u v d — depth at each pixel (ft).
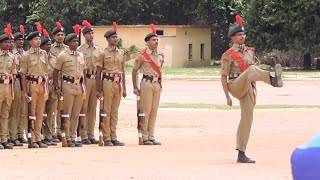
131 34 205.67
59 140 59.16
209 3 228.43
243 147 45.24
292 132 65.00
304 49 185.78
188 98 109.91
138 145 56.80
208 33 217.97
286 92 119.96
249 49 45.93
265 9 185.78
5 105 55.21
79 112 57.21
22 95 55.93
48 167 43.34
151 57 57.77
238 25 45.91
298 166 23.11
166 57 207.21
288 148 53.06
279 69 42.75
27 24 232.73
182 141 59.16
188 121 77.56
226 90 45.27
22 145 57.82
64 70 56.13
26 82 55.62
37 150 53.11
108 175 40.14
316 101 103.09
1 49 55.31
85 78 57.21
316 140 23.29
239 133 45.32
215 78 159.12
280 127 69.77
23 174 40.57
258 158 47.42
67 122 56.34
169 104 98.22
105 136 57.41
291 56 202.90
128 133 67.87
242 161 45.24
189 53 212.43
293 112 85.81
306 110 88.28
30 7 228.63
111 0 223.71
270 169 42.37
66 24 218.59
